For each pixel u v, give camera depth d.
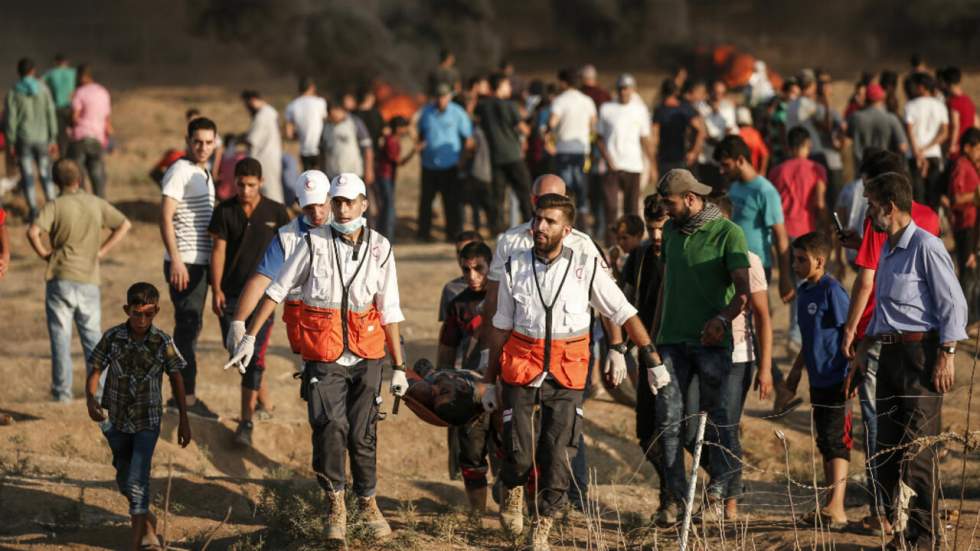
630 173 51.06
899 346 19.95
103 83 167.75
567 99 52.84
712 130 52.84
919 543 19.98
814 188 36.41
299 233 21.97
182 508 23.95
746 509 26.25
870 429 23.89
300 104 54.47
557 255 19.81
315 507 22.78
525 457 20.05
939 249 19.67
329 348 20.41
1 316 45.53
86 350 31.80
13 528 22.70
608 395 34.50
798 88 51.34
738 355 23.30
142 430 21.16
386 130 57.09
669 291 22.73
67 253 31.36
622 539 22.17
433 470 30.25
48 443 28.27
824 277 23.67
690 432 22.62
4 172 77.38
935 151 47.38
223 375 36.75
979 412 31.22
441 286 48.94
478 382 22.38
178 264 29.02
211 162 58.69
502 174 56.22
